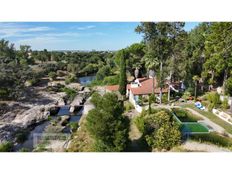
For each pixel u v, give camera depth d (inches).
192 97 794.8
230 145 497.4
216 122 613.0
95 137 433.1
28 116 753.0
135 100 778.2
